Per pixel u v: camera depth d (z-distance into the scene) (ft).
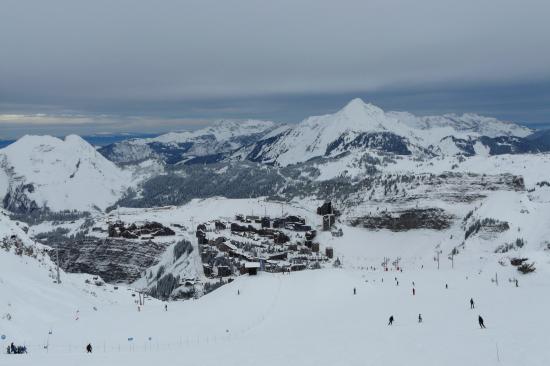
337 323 371.56
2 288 387.75
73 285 554.87
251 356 261.44
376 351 248.93
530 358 205.87
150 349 313.94
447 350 236.02
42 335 339.16
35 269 520.42
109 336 353.51
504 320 303.27
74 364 247.50
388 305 435.12
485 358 214.48
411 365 217.97
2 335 311.88
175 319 414.62
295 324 391.45
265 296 483.92
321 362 236.02
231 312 439.22
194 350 293.02
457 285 553.23
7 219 620.90
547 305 346.95
